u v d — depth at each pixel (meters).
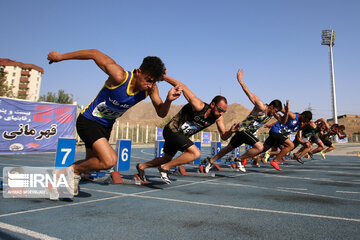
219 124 4.10
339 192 3.78
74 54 2.45
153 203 2.92
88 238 1.81
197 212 2.56
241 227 2.12
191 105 3.52
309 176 5.66
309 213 2.58
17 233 1.85
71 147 4.32
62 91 34.28
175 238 1.85
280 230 2.05
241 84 5.19
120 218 2.31
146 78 2.47
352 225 2.20
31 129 10.66
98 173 4.40
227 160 7.34
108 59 2.50
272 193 3.64
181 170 5.73
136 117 173.00
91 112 2.74
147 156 11.30
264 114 5.27
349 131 72.44
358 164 8.99
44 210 2.51
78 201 2.95
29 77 74.50
